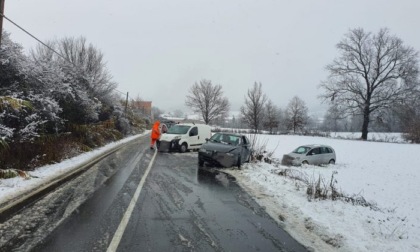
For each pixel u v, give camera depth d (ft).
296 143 127.65
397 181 56.13
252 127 220.43
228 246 17.94
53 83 49.52
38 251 16.12
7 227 19.31
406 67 185.68
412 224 26.78
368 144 140.15
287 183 36.22
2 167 34.22
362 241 19.39
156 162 51.29
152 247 17.22
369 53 193.47
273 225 21.93
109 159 52.80
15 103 34.96
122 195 28.32
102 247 16.90
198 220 22.25
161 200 27.22
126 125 115.65
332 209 26.08
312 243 18.95
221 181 37.14
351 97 193.77
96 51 102.12
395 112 185.57
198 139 72.28
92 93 74.84
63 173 37.32
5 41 39.96
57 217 21.52
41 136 44.75
